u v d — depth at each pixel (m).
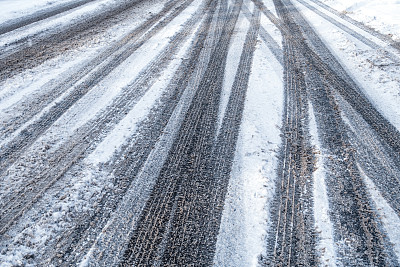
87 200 3.76
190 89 6.12
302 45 8.12
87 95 5.96
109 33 9.30
